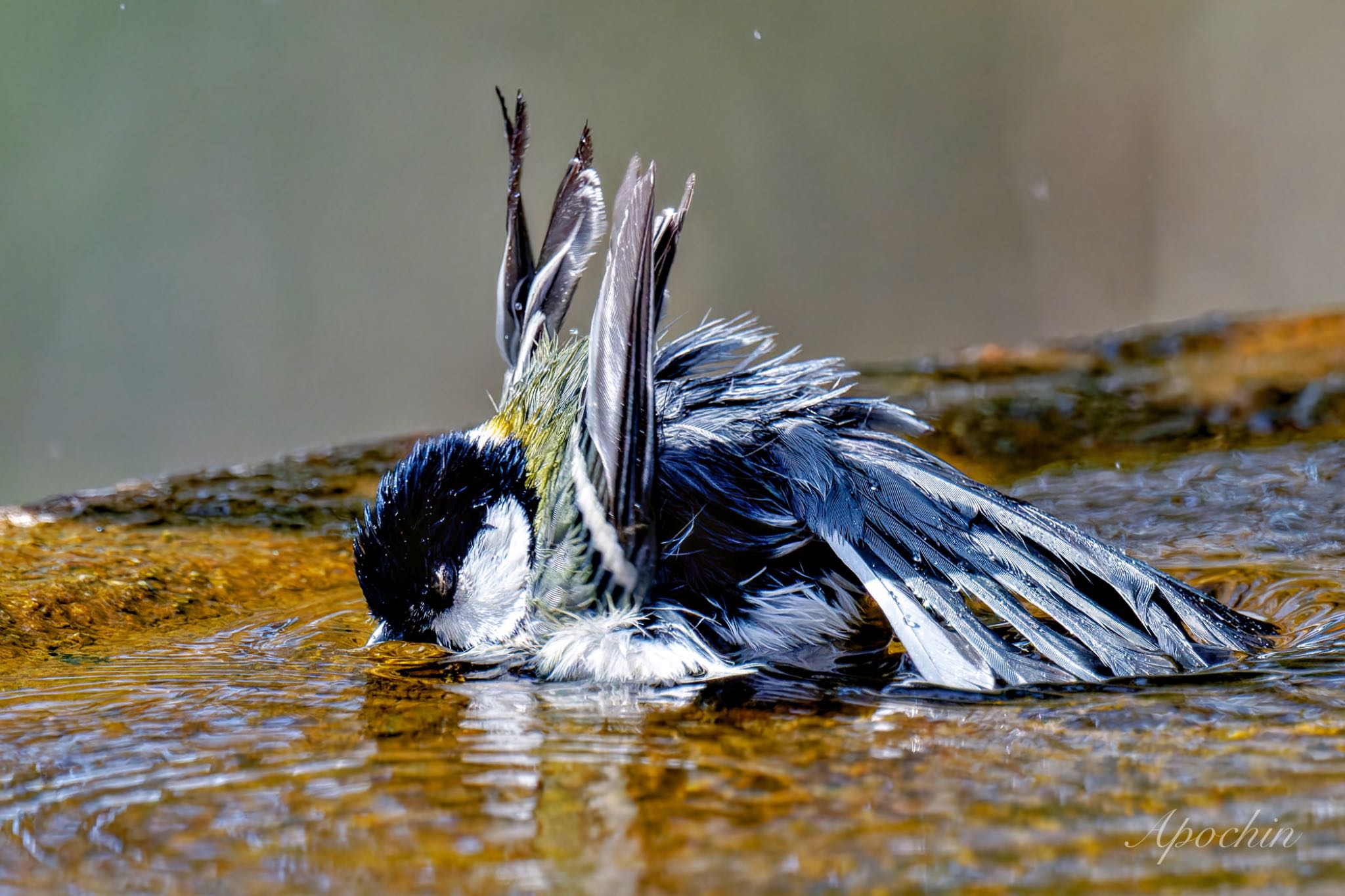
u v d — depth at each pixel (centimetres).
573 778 264
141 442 621
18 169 637
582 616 270
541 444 271
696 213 664
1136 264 659
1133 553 275
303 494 282
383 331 655
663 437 271
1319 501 278
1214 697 266
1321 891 261
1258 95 650
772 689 268
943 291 664
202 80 664
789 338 659
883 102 681
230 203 653
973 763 264
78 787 264
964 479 271
